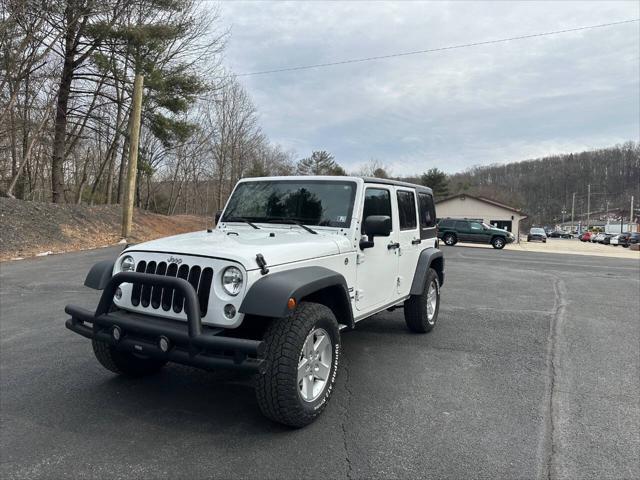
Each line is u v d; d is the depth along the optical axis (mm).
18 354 4953
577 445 3184
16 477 2695
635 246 38969
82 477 2709
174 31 21188
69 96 21141
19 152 24828
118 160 35219
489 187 112875
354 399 3908
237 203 4988
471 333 6141
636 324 6836
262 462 2900
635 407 3826
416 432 3338
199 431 3287
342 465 2887
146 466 2830
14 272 10805
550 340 5852
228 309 3088
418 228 5801
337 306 3906
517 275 13391
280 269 3293
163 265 3379
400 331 6191
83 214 19328
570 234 95500
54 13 17594
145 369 4289
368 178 4660
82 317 3492
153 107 23391
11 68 17266
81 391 3971
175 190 50125
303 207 4570
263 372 2953
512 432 3359
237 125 40781
